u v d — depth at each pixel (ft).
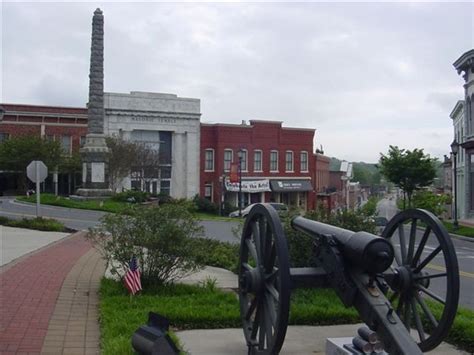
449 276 17.83
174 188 173.37
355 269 16.46
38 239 57.82
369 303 15.40
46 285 31.37
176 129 173.37
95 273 36.06
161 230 29.81
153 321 17.85
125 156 149.48
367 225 33.86
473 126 126.11
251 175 182.09
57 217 91.20
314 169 197.36
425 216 19.08
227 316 24.45
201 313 24.53
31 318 24.12
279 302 16.34
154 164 160.97
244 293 20.59
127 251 29.84
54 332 22.11
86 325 23.32
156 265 30.32
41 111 172.86
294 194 192.54
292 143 190.90
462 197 144.97
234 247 46.68
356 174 524.93
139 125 168.76
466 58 124.47
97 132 125.29
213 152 178.81
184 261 31.12
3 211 99.55
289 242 30.96
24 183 164.76
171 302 26.81
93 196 121.70
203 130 177.58
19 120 171.53
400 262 20.66
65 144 175.63
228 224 96.17
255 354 18.51
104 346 19.35
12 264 38.47
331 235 17.29
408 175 135.33
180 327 24.08
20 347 19.97
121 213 30.94
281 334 16.51
